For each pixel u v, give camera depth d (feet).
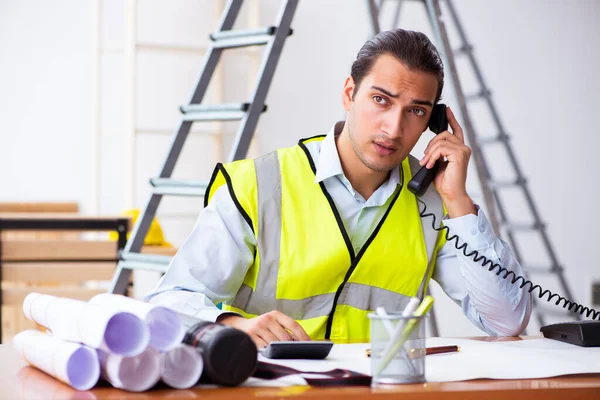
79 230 11.62
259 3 16.31
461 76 16.81
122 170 16.02
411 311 3.37
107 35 15.80
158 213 15.88
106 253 11.78
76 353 3.17
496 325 5.79
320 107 16.75
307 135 16.67
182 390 3.13
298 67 16.58
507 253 5.73
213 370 3.13
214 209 5.62
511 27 17.10
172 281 5.41
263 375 3.44
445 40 10.12
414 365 3.34
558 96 17.35
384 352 3.33
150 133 15.57
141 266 8.39
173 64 16.16
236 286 5.65
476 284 5.68
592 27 17.52
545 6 17.26
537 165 17.25
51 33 15.81
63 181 15.94
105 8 15.79
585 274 17.46
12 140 15.74
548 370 3.68
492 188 15.40
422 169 5.88
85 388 3.14
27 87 15.75
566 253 17.37
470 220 5.69
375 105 5.35
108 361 3.10
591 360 4.04
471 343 4.69
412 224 5.95
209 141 16.34
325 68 16.74
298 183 5.80
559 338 4.89
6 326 13.23
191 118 8.52
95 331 3.04
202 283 5.46
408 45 5.25
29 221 11.44
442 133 5.86
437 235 6.06
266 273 5.65
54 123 15.87
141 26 16.02
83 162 16.01
